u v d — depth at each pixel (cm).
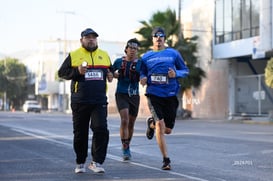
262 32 6325
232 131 3794
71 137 3017
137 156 2011
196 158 1978
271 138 3002
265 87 6981
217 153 2156
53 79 17675
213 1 7831
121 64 1788
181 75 1606
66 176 1491
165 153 1617
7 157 1970
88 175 1504
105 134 1512
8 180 1433
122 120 1806
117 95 1819
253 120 6631
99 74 1482
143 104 9869
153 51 1631
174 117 1627
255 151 2227
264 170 1645
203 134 3341
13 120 5856
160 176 1487
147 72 1619
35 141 2712
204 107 8250
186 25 8994
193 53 7581
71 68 1465
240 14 7031
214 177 1484
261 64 7594
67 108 14812
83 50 1484
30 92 19000
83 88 1466
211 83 8088
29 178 1463
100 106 1491
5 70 18350
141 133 3366
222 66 7900
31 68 19150
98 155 1530
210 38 8031
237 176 1509
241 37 7012
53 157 1967
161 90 1593
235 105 7456
